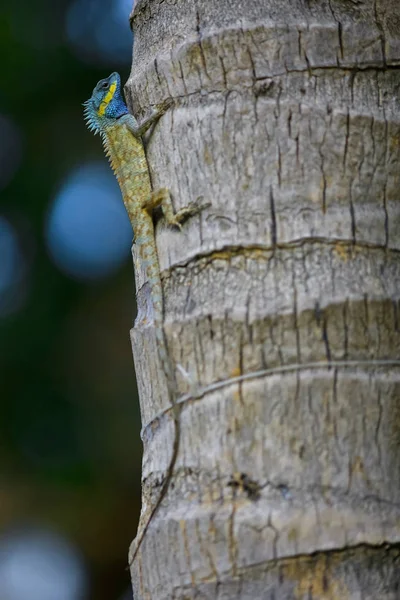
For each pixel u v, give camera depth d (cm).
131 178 666
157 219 598
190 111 575
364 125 560
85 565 1698
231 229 550
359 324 531
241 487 516
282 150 551
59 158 1739
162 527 533
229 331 534
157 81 596
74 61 1722
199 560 512
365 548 502
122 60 1727
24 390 1638
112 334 1717
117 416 1666
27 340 1652
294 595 495
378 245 549
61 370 1670
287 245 541
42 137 1748
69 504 1666
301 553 498
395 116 570
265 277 539
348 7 582
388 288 542
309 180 550
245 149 555
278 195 547
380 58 576
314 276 536
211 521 512
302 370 523
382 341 534
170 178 588
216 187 559
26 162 1731
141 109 621
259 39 564
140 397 598
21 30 1727
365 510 510
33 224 1695
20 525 1661
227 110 560
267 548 501
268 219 545
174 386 549
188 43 577
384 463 521
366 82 572
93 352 1697
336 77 567
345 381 523
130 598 1689
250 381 525
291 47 564
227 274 548
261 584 500
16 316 1672
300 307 528
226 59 566
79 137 1753
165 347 554
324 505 507
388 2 588
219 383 532
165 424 555
